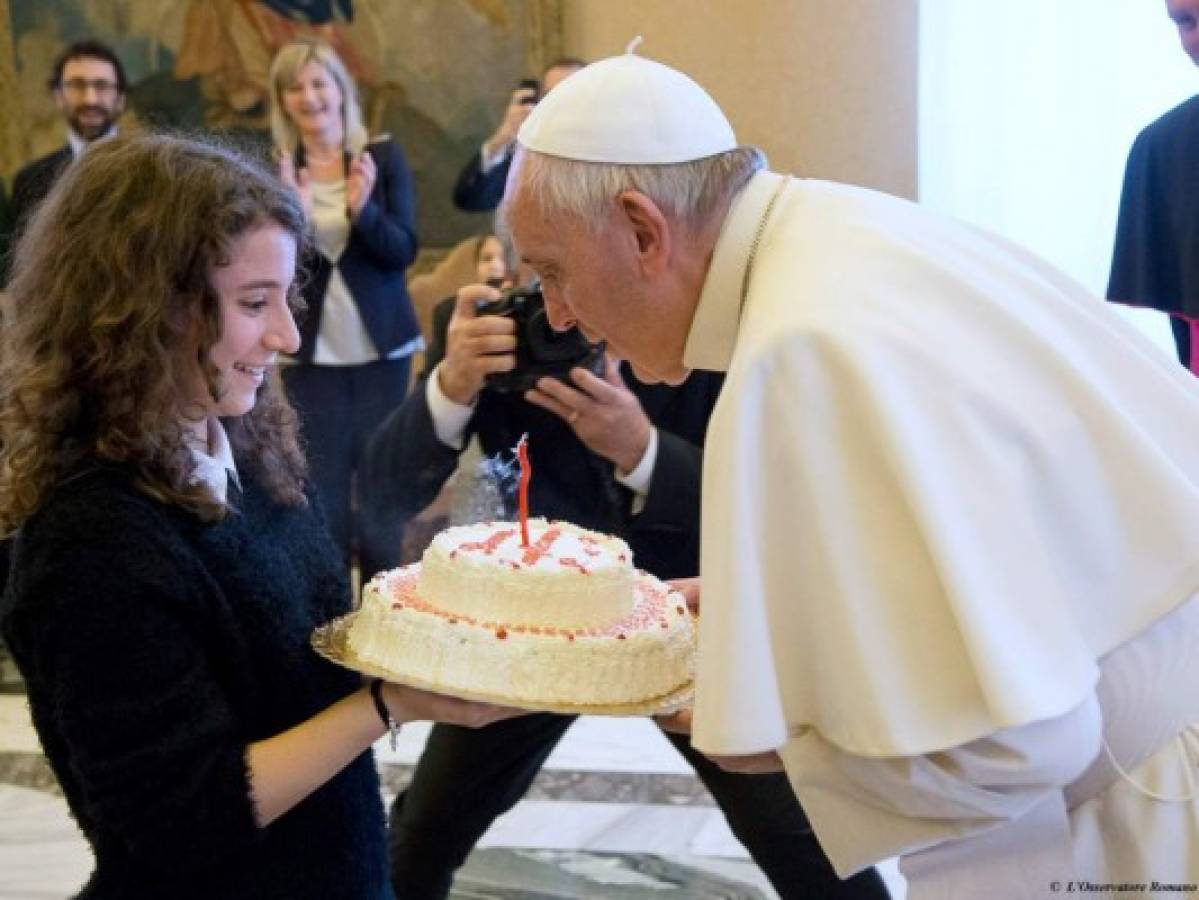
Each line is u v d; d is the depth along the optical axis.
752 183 1.84
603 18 6.18
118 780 1.57
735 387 1.62
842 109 5.97
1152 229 3.70
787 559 1.62
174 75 6.46
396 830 2.79
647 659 1.92
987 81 5.66
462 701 1.81
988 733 1.53
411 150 6.38
